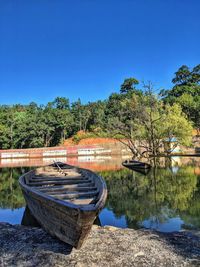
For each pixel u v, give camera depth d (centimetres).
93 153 6041
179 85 9806
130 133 4241
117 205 1273
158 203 1295
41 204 741
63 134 7156
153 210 1170
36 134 6638
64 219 629
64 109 8075
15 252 681
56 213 652
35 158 5641
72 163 3725
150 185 1789
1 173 2969
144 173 2391
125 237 772
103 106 8112
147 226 959
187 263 614
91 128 7481
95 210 562
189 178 2025
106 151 6022
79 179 1220
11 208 1316
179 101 6850
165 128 3703
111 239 755
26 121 6762
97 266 604
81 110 7850
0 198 1580
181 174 2239
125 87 9519
